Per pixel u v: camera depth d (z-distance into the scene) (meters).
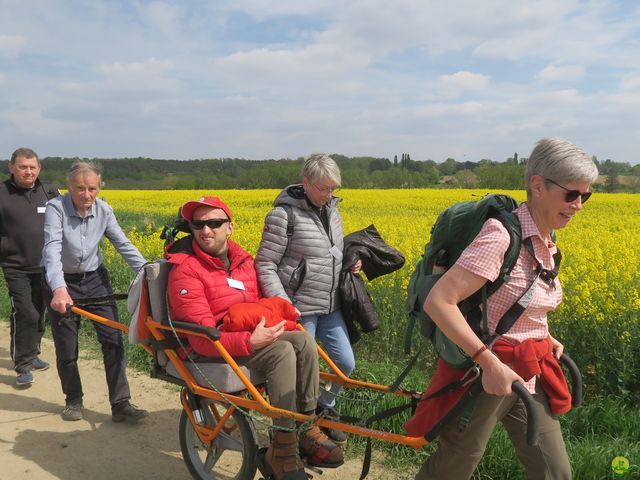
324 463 3.60
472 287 2.48
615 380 5.38
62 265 4.93
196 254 3.76
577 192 2.47
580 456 3.85
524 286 2.58
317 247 4.25
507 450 3.95
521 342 2.61
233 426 3.92
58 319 5.07
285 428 3.32
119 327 4.36
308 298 4.27
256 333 3.40
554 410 2.65
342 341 4.45
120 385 5.08
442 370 2.79
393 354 6.56
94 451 4.61
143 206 23.72
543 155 2.51
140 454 4.58
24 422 5.11
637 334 5.44
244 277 3.95
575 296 5.99
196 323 3.56
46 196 6.45
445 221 2.74
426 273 2.83
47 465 4.38
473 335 2.46
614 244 9.66
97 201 5.22
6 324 8.23
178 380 3.81
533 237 2.59
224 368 3.57
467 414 2.56
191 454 4.03
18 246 6.14
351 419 3.22
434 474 2.79
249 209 19.78
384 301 6.86
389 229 12.07
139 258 5.36
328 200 4.29
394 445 4.43
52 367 6.57
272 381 3.41
